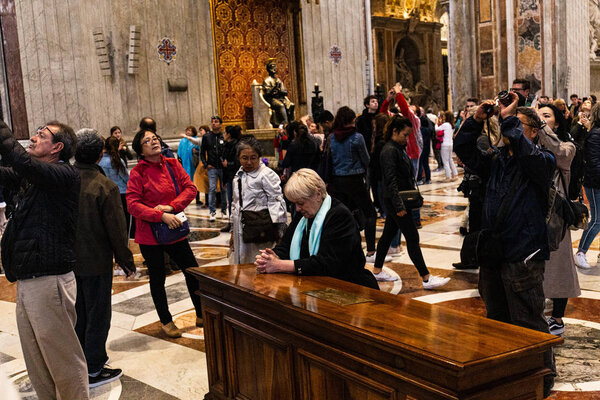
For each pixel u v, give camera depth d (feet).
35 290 10.79
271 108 48.06
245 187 15.84
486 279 11.83
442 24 108.68
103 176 13.74
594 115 20.20
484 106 11.32
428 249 25.11
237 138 32.14
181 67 46.70
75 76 41.39
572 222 12.38
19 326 11.05
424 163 46.55
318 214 11.56
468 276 20.75
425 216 32.71
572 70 78.64
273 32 55.62
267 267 11.47
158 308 16.37
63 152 11.18
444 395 6.91
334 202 11.71
